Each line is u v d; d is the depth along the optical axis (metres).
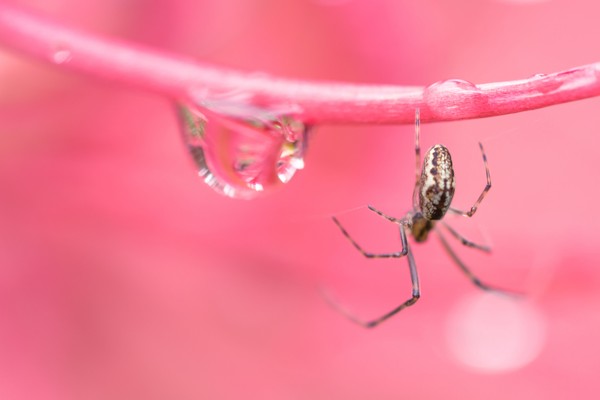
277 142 0.06
